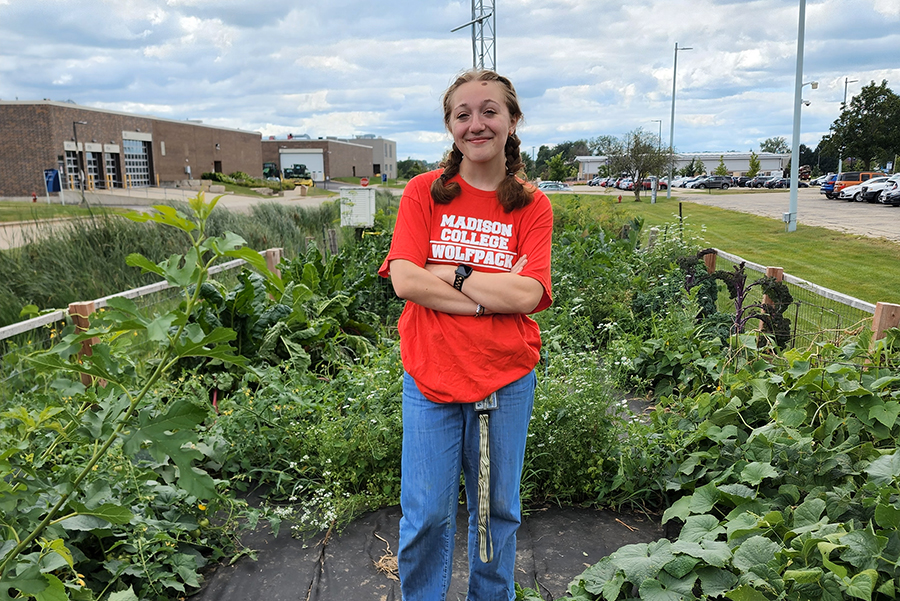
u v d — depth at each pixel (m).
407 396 2.30
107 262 8.89
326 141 82.12
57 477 2.67
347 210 12.51
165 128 53.03
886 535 2.41
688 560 2.47
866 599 2.14
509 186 2.24
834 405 3.46
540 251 2.27
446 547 2.33
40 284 7.36
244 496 3.71
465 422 2.30
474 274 2.20
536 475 3.67
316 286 6.30
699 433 3.56
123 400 1.83
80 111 42.28
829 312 5.09
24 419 2.04
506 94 2.18
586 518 3.43
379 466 3.73
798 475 3.10
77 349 1.75
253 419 3.97
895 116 58.75
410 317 2.30
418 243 2.27
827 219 25.94
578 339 6.19
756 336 5.25
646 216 27.80
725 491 3.01
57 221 9.63
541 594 2.80
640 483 3.58
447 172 2.29
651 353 5.18
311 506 3.59
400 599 2.79
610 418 3.71
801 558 2.42
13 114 39.19
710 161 96.56
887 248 16.77
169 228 11.02
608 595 2.49
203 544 3.09
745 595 2.27
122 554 2.80
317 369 5.52
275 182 61.16
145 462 3.11
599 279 7.71
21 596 1.96
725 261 8.85
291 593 2.85
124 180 47.56
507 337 2.22
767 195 48.62
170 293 5.76
